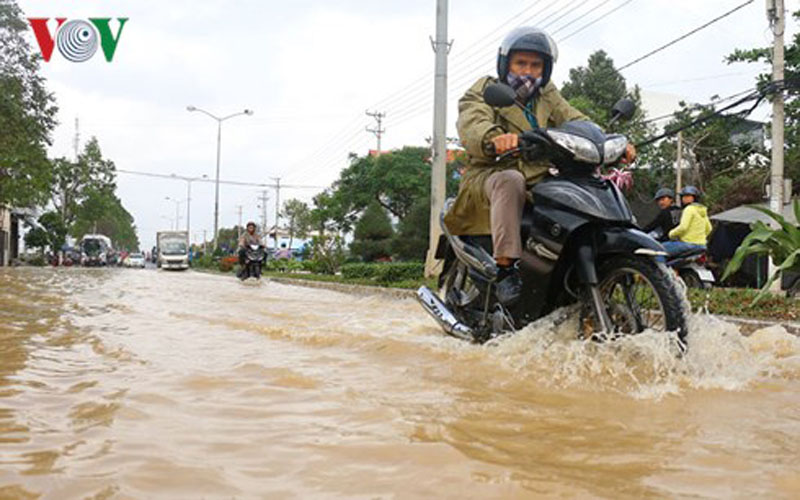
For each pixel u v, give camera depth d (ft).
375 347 12.00
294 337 13.37
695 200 25.44
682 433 6.49
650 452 5.80
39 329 14.38
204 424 6.55
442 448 5.72
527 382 8.99
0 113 101.96
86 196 190.70
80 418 6.74
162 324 15.70
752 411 7.48
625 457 5.64
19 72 106.22
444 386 8.70
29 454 5.48
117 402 7.41
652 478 5.07
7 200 106.83
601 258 11.09
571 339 11.30
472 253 12.84
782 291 28.17
